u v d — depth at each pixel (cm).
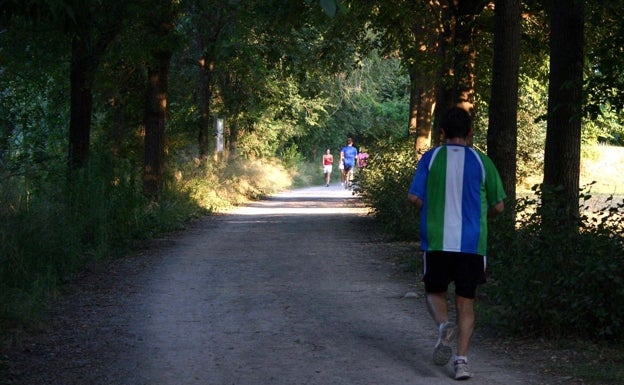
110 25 1542
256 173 3538
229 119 3278
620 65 1054
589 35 1416
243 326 838
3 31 1486
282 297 1010
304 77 2692
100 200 1427
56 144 2156
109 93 2408
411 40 2122
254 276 1188
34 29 1441
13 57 1633
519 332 768
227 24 2666
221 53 2741
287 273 1216
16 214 1086
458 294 636
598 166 3625
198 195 2525
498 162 1188
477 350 717
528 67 2059
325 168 4628
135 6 1551
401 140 2445
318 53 2588
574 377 621
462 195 632
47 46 1557
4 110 1295
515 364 666
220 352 725
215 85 3188
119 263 1318
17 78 1922
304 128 4738
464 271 633
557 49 1088
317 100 4097
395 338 777
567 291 744
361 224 2028
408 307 941
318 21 2025
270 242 1636
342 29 2212
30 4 720
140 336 795
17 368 668
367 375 640
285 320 868
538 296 740
